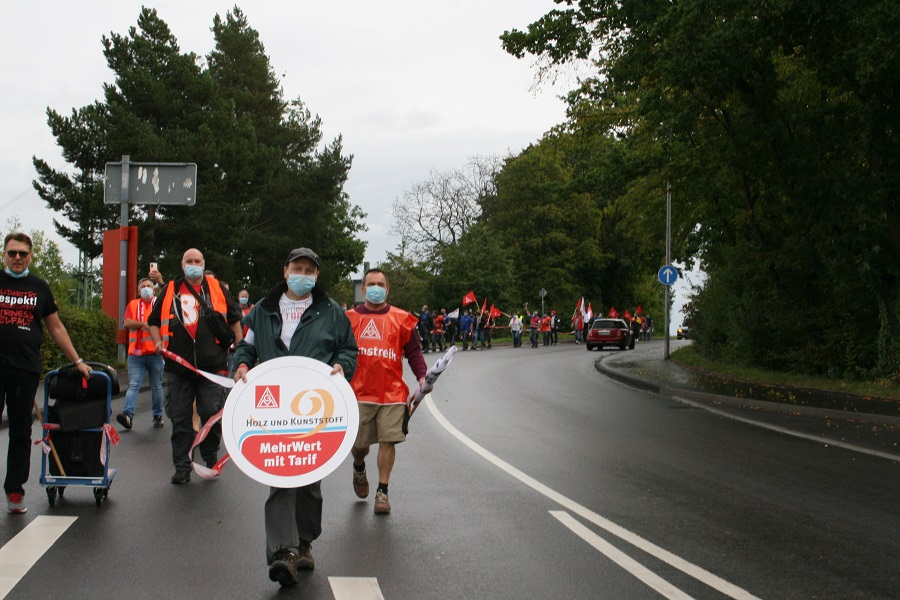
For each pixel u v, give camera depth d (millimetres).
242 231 38938
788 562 5680
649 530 6492
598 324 42188
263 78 48688
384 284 7227
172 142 35344
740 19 16703
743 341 22875
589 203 65312
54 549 5773
